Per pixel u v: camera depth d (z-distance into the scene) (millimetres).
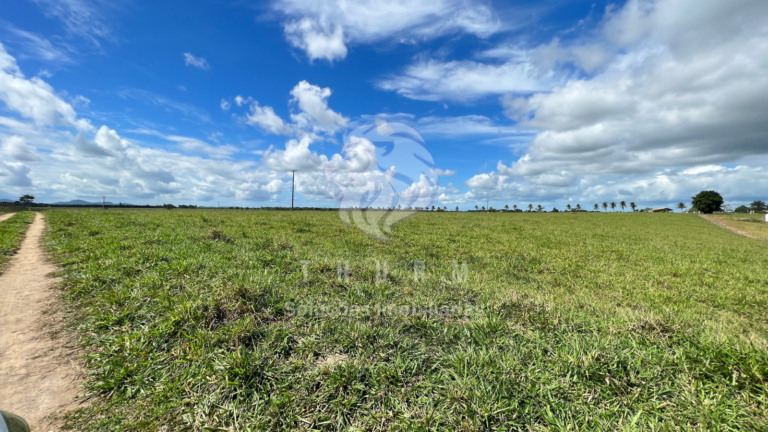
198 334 3340
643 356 2977
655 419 2275
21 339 3562
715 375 2701
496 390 2549
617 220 37906
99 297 4551
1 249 8125
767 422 2209
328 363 3045
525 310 4176
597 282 7395
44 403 2541
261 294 4355
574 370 2805
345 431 2277
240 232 11492
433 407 2465
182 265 5855
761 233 29188
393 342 3379
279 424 2326
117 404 2553
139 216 19016
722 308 6082
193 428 2303
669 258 11539
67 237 10133
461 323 3967
